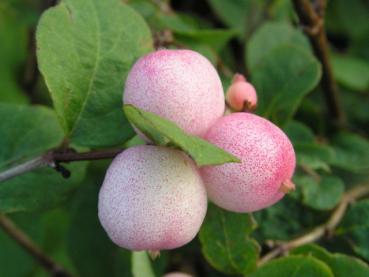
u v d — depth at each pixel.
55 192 0.06
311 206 0.07
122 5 0.05
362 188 0.07
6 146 0.06
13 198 0.05
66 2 0.05
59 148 0.05
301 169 0.07
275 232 0.07
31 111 0.06
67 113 0.05
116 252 0.07
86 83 0.05
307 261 0.05
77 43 0.05
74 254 0.07
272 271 0.06
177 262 0.07
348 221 0.06
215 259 0.06
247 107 0.05
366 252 0.06
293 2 0.07
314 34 0.07
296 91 0.07
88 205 0.07
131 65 0.05
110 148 0.05
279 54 0.07
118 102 0.05
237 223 0.05
